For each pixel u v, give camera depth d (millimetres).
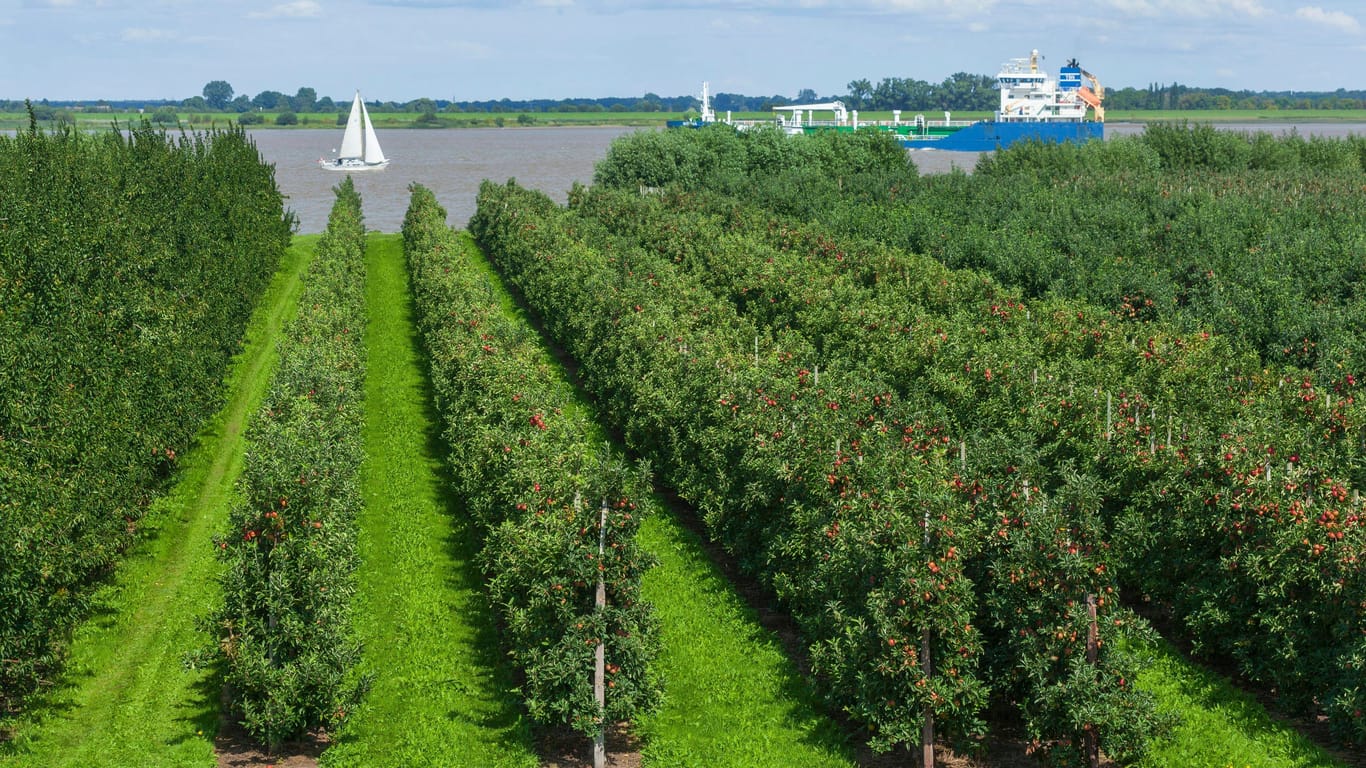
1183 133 125688
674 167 124062
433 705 27438
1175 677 27766
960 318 50562
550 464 31750
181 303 46250
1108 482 32656
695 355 42031
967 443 36781
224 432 48281
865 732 26047
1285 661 26203
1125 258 68125
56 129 57812
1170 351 44125
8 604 25141
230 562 27547
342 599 26984
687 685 28328
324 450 33625
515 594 27906
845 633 25672
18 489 27000
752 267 63156
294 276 81875
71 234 38844
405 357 61625
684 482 38312
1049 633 23812
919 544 24266
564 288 60281
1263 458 29484
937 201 96438
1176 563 29484
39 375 31328
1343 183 97875
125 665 29250
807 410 33969
